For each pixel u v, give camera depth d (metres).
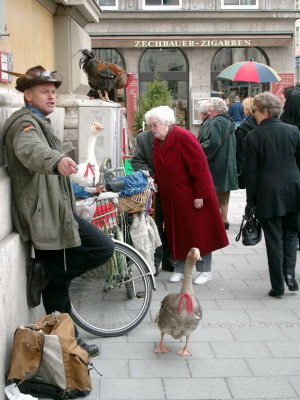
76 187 5.43
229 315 5.79
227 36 23.55
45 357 3.96
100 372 4.51
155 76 19.16
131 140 14.42
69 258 4.61
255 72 12.62
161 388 4.26
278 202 6.06
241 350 4.93
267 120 6.17
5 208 4.17
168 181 6.44
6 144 4.29
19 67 6.70
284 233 6.40
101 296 5.37
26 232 4.35
